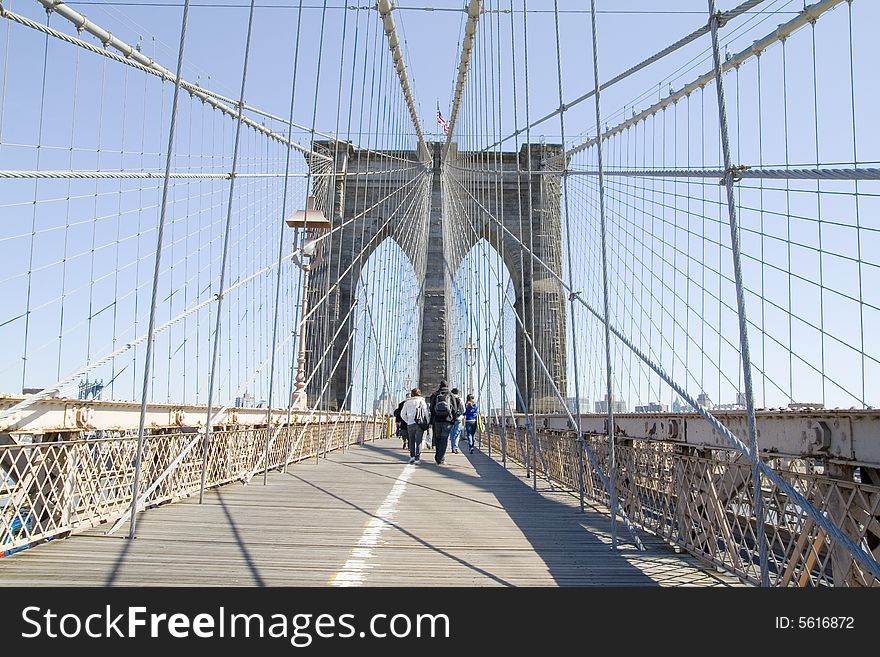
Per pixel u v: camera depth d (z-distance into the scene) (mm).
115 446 4855
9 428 3564
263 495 6531
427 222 28516
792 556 3133
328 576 3410
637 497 5254
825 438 2914
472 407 15352
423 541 4406
